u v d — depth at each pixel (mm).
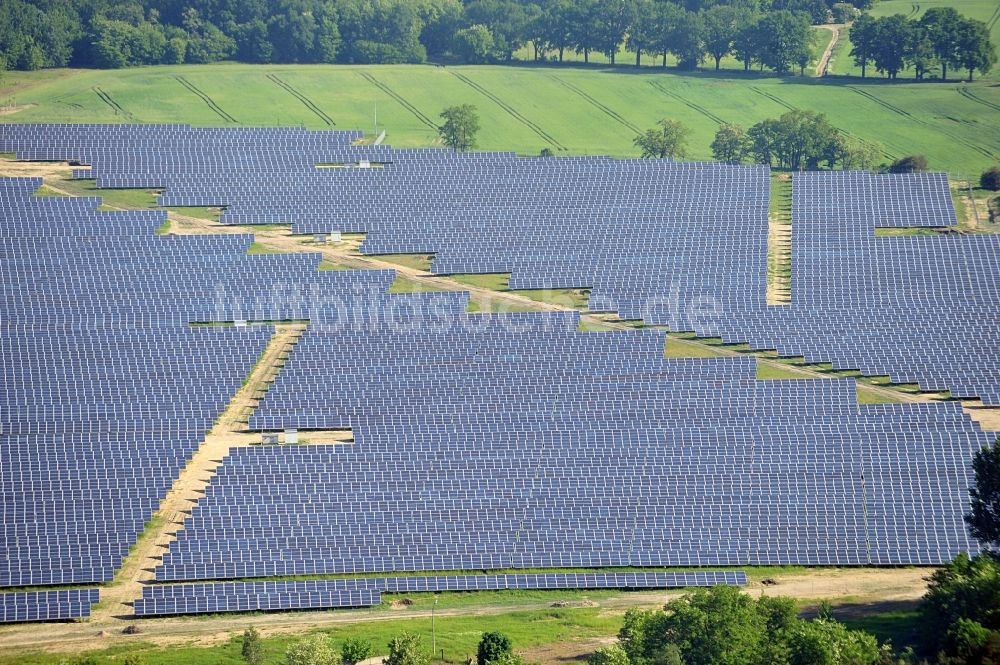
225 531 184000
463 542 182250
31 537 180625
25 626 167500
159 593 170625
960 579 148875
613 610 169875
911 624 157625
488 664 141250
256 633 156125
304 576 178375
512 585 176500
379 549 181375
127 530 183500
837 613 164625
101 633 165500
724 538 182875
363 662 153000
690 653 142250
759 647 140250
